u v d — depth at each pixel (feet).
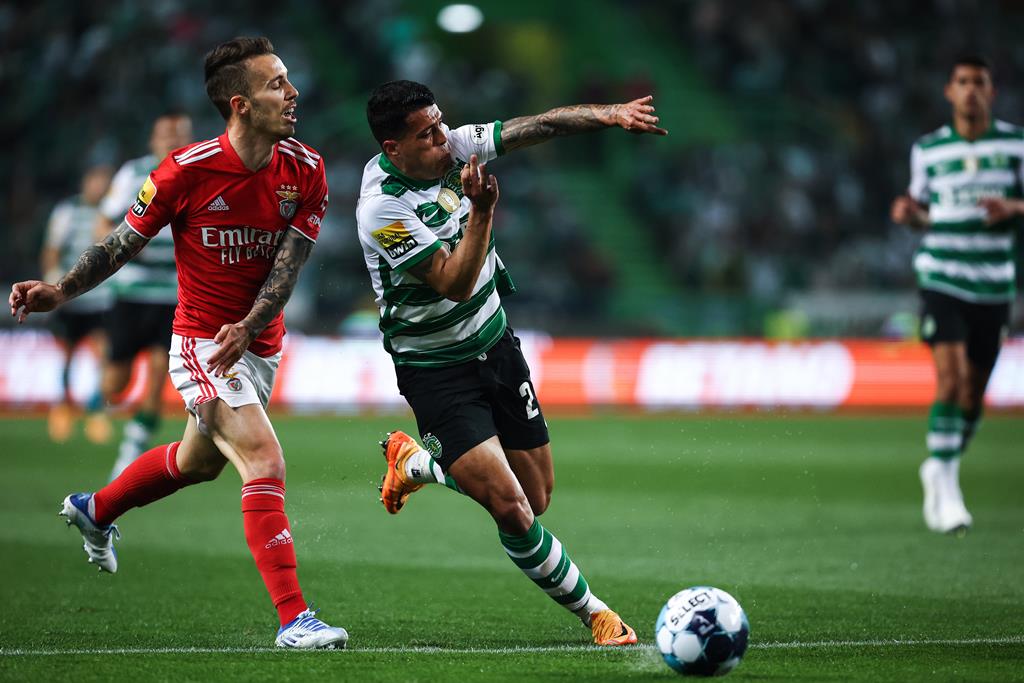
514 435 58.08
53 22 263.49
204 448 58.85
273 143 55.57
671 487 124.47
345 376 203.72
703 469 139.23
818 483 127.65
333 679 46.57
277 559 54.65
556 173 272.51
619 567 81.05
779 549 88.12
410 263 53.42
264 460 55.47
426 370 55.93
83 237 154.51
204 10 268.21
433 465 61.87
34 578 75.77
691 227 256.93
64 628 60.44
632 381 215.10
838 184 274.36
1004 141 97.76
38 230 233.35
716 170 265.95
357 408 203.21
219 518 102.94
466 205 56.08
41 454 143.54
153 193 55.16
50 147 247.29
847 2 304.09
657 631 47.65
